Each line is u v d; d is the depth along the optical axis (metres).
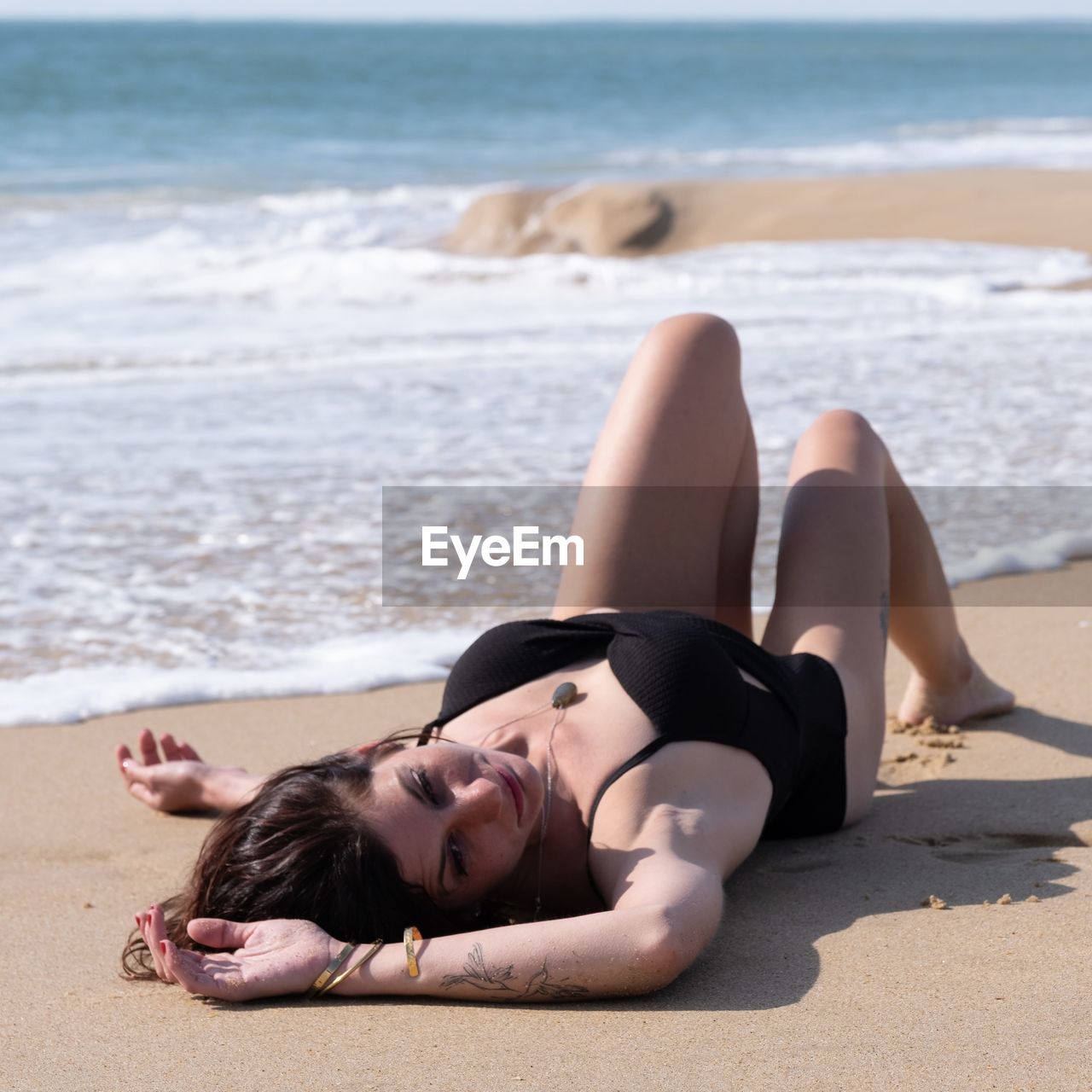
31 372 7.63
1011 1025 1.83
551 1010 1.97
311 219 15.27
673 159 22.31
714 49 96.81
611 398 6.95
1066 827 2.70
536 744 2.41
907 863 2.54
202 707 3.59
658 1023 1.90
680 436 2.97
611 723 2.39
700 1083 1.72
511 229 13.66
